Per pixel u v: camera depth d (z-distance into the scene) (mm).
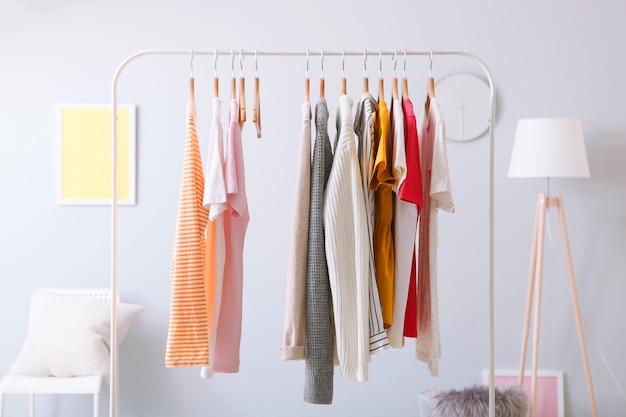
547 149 3566
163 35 3928
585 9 3945
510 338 3971
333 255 2391
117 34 3922
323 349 2418
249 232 3957
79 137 3908
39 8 3906
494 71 3939
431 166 2551
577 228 3967
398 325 2502
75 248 3930
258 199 3951
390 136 2514
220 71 3938
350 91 3957
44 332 3520
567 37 3945
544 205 3711
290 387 3967
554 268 3969
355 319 2404
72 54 3918
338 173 2400
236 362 2508
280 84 3947
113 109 2535
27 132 3912
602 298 3967
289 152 3949
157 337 3941
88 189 3920
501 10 3943
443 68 3949
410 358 3973
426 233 2592
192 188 2398
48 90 3912
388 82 3959
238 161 2410
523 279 3969
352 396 3980
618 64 3951
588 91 3955
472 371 3975
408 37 3941
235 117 2424
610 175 3953
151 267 3941
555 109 3949
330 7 3943
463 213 3963
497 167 3955
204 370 2459
